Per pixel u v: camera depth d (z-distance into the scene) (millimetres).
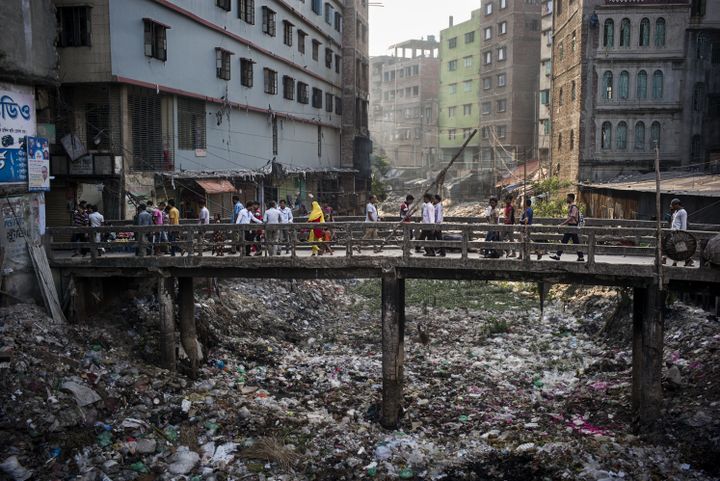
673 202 15117
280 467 12211
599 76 35625
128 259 15844
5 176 14805
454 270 14555
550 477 12031
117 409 13438
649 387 13523
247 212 17922
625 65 35375
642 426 13672
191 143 27953
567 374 18016
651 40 35094
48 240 16250
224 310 21047
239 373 17438
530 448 13125
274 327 22312
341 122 54031
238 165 33156
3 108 14766
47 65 16375
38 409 12102
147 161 24438
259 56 35406
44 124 17109
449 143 77562
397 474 12289
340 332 23109
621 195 29906
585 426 14422
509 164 62562
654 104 35406
